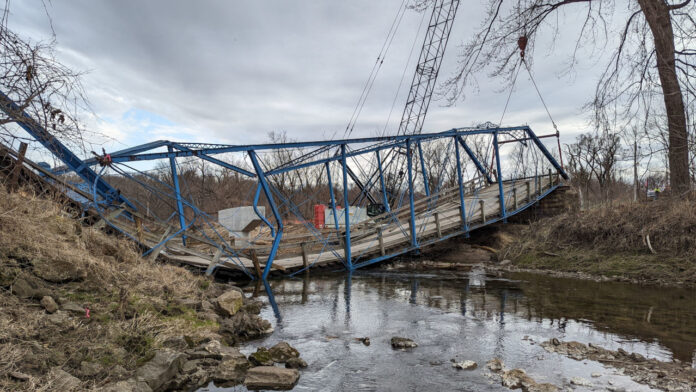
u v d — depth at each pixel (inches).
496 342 353.4
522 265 882.8
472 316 450.9
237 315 410.9
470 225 1059.9
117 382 213.8
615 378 266.8
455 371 286.4
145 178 879.7
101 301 309.4
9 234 307.3
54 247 334.0
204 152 671.8
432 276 781.3
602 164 1643.7
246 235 904.3
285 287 658.2
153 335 289.6
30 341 220.5
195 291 454.9
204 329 340.2
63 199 499.2
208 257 637.9
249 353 321.4
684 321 420.2
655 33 402.3
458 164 1051.3
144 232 608.7
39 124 230.8
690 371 275.6
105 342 252.5
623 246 786.2
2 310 238.8
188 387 248.7
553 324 412.5
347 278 761.0
